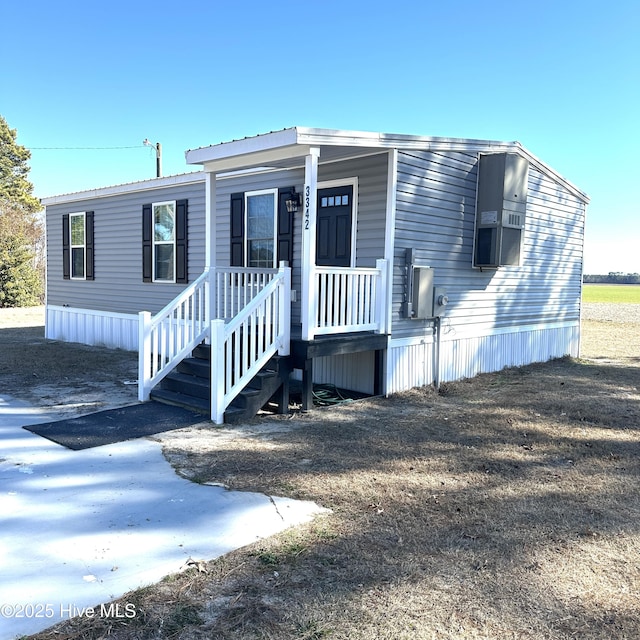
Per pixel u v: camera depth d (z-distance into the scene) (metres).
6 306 26.83
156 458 4.54
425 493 3.93
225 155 6.52
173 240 10.58
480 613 2.45
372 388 7.41
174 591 2.57
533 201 9.66
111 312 11.99
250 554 2.95
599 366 10.40
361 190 7.59
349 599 2.53
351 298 6.62
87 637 2.22
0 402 6.53
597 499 3.89
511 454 4.91
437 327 7.84
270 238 9.04
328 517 3.47
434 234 7.60
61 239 13.25
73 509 3.53
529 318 10.03
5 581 2.64
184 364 6.77
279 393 6.20
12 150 39.47
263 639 2.23
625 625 2.38
